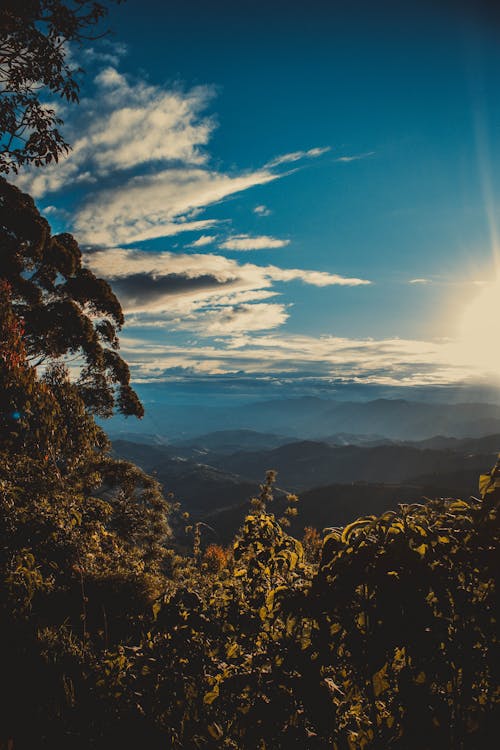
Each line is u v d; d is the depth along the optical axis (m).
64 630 4.49
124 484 23.41
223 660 2.66
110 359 26.94
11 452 7.18
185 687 2.57
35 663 3.44
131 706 2.66
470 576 2.12
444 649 1.94
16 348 7.40
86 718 2.73
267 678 2.34
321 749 2.07
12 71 6.40
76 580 6.17
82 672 3.43
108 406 26.05
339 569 2.03
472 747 1.80
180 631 2.62
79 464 12.99
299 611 2.12
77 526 8.00
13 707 2.89
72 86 6.61
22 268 23.11
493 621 1.90
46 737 2.62
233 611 2.74
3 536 5.50
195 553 20.05
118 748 2.47
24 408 6.83
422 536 2.03
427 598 2.09
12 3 5.82
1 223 22.20
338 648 2.08
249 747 2.19
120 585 6.67
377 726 2.01
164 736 2.47
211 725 2.30
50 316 22.97
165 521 24.34
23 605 4.53
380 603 1.89
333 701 2.11
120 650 3.01
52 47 6.29
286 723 2.15
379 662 1.89
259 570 2.86
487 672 2.02
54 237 26.42
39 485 7.04
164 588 7.47
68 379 12.45
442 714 1.88
